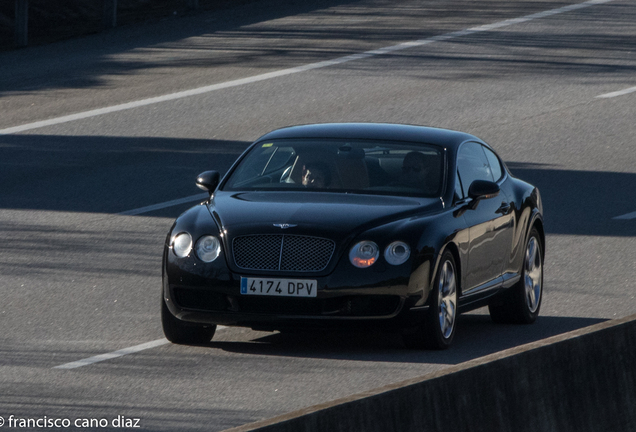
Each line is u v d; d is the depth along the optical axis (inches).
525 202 1159.6
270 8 4057.6
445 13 3983.8
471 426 585.3
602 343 676.7
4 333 1026.7
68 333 1029.2
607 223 1658.5
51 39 3560.5
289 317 923.4
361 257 925.2
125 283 1273.4
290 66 3129.9
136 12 4018.2
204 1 4234.7
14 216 1686.8
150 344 987.3
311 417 512.7
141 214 1717.5
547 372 636.7
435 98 2763.3
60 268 1350.9
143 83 2908.5
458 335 1059.9
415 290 933.8
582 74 3070.9
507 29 3715.6
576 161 2158.0
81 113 2593.5
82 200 1817.2
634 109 2647.6
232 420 743.7
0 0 3907.5
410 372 890.1
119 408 770.8
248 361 925.2
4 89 2849.4
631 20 3878.0
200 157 2182.6
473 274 1030.4
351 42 3469.5
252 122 2513.5
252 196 1016.2
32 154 2207.2
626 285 1286.9
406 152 1069.1
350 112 2603.3
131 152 2226.9
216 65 3127.5
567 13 4003.4
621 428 675.4
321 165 1052.5
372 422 539.5
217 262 936.3
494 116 2578.7
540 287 1172.5
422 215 976.9
